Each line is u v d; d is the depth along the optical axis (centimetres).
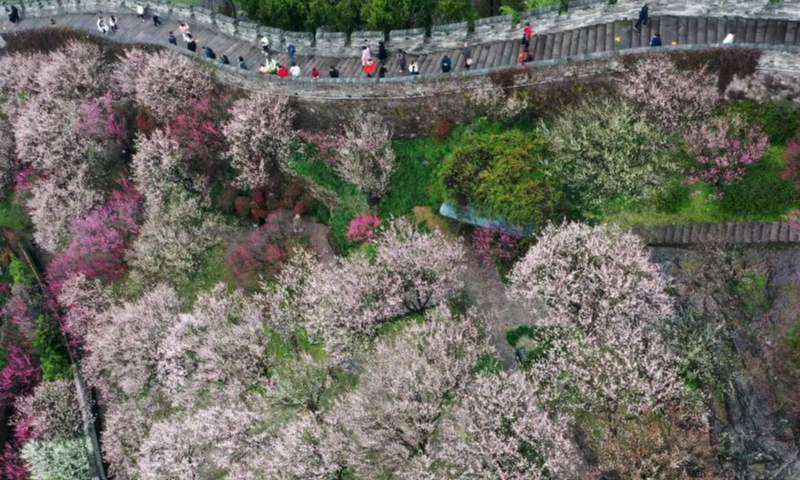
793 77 3111
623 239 3056
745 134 3231
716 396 2945
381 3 4094
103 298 4247
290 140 4041
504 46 3928
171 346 3559
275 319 3569
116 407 3962
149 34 4947
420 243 3359
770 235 3084
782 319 2959
